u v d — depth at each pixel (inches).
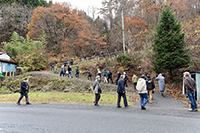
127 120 209.8
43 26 1330.0
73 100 423.5
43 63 1075.9
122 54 808.9
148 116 232.8
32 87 636.1
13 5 1539.1
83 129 172.9
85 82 634.8
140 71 749.3
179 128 175.8
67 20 1278.3
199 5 1134.4
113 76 771.4
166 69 570.9
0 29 1397.6
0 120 209.3
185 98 410.0
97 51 1402.6
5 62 855.1
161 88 451.5
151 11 1148.5
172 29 561.9
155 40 603.5
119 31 1398.9
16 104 350.3
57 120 209.9
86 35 1309.1
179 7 1000.2
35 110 279.6
